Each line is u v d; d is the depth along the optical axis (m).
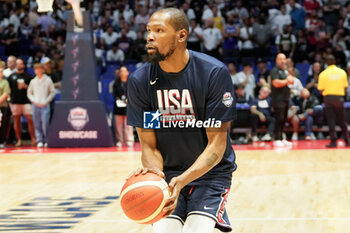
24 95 14.07
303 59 16.64
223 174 3.43
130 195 2.97
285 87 13.02
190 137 3.33
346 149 12.57
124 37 17.53
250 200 6.75
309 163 10.27
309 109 14.33
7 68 14.86
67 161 11.05
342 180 8.28
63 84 13.56
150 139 3.40
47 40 18.12
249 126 14.00
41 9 11.12
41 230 5.34
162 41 3.03
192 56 3.22
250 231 5.22
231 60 16.69
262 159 10.93
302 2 18.98
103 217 5.90
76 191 7.54
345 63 15.93
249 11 18.73
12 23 19.08
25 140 15.89
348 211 6.08
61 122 13.60
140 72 3.31
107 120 13.65
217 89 3.20
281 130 13.30
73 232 5.26
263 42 16.72
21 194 7.39
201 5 18.38
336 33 17.36
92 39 13.61
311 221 5.61
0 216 6.01
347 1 18.05
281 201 6.68
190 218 3.24
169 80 3.23
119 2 19.14
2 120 13.78
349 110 14.41
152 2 18.77
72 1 12.94
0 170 9.84
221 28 17.44
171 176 3.46
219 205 3.29
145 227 5.45
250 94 14.26
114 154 12.15
